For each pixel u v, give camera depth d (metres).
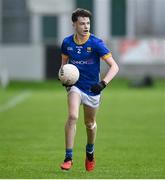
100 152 29.31
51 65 86.12
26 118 43.94
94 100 23.17
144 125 40.03
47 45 86.00
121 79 85.44
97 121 42.28
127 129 37.94
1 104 55.44
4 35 95.50
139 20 94.88
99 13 92.12
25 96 65.00
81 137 34.34
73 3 91.50
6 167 25.36
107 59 22.94
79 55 23.03
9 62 87.38
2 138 33.97
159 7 94.75
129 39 85.12
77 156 28.19
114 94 66.88
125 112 48.19
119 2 93.19
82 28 22.72
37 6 80.44
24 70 86.88
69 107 22.94
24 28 94.81
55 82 84.19
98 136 34.81
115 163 26.38
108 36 92.56
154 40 85.00
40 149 30.12
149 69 85.56
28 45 87.12
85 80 23.14
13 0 94.88
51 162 26.55
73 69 22.86
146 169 24.97
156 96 63.84
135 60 85.19
